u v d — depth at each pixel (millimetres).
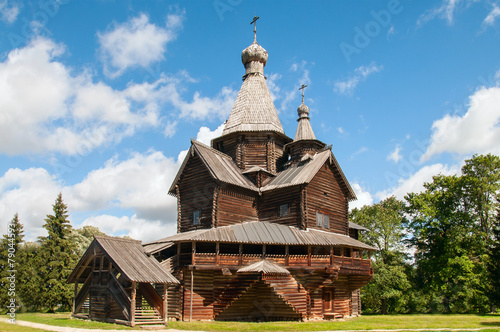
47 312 37156
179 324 24312
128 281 24344
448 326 26656
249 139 39312
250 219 34562
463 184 48625
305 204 32344
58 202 41500
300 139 38344
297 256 29594
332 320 30203
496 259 34031
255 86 42844
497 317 36031
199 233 28969
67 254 39531
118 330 20672
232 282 28438
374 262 50250
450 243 46938
